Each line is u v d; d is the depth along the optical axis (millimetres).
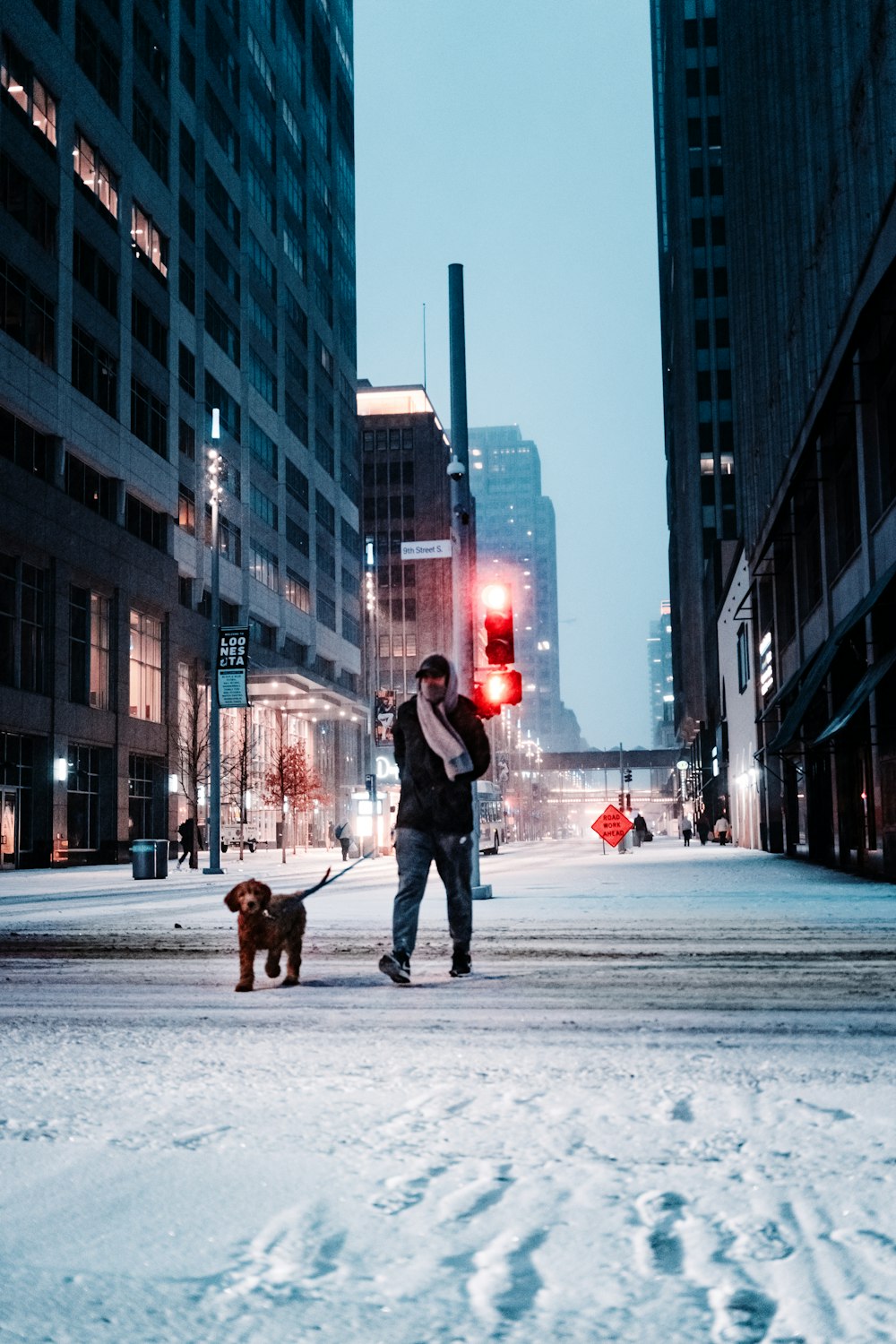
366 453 138000
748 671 52531
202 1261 2590
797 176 31797
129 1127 3898
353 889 22203
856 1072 4730
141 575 58812
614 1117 3975
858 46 23516
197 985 7844
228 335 76500
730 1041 5496
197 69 72250
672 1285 2400
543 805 175625
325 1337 2152
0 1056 5195
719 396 107000
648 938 10922
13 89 47812
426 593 134750
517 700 18969
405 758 8203
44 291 49469
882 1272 2459
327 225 105250
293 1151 3561
